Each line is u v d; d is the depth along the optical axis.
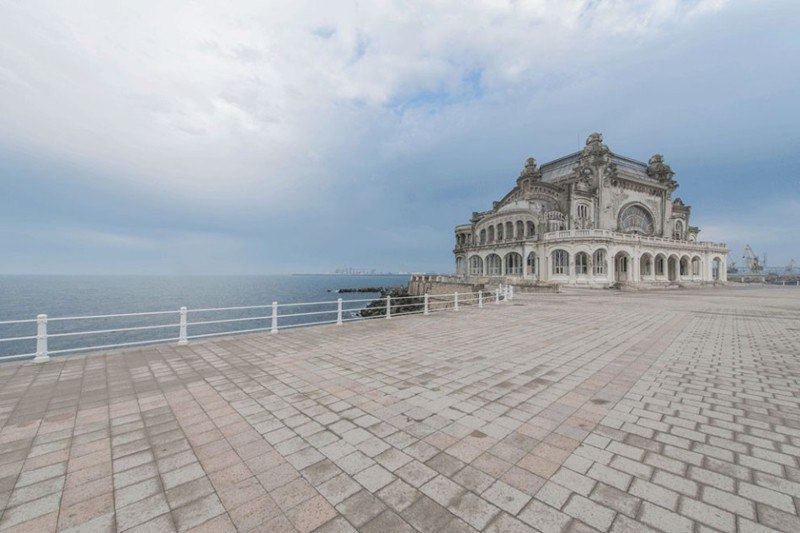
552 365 7.73
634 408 5.30
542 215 50.69
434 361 8.07
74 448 4.18
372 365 7.75
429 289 52.62
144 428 4.70
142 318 48.09
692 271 62.59
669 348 9.48
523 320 15.04
